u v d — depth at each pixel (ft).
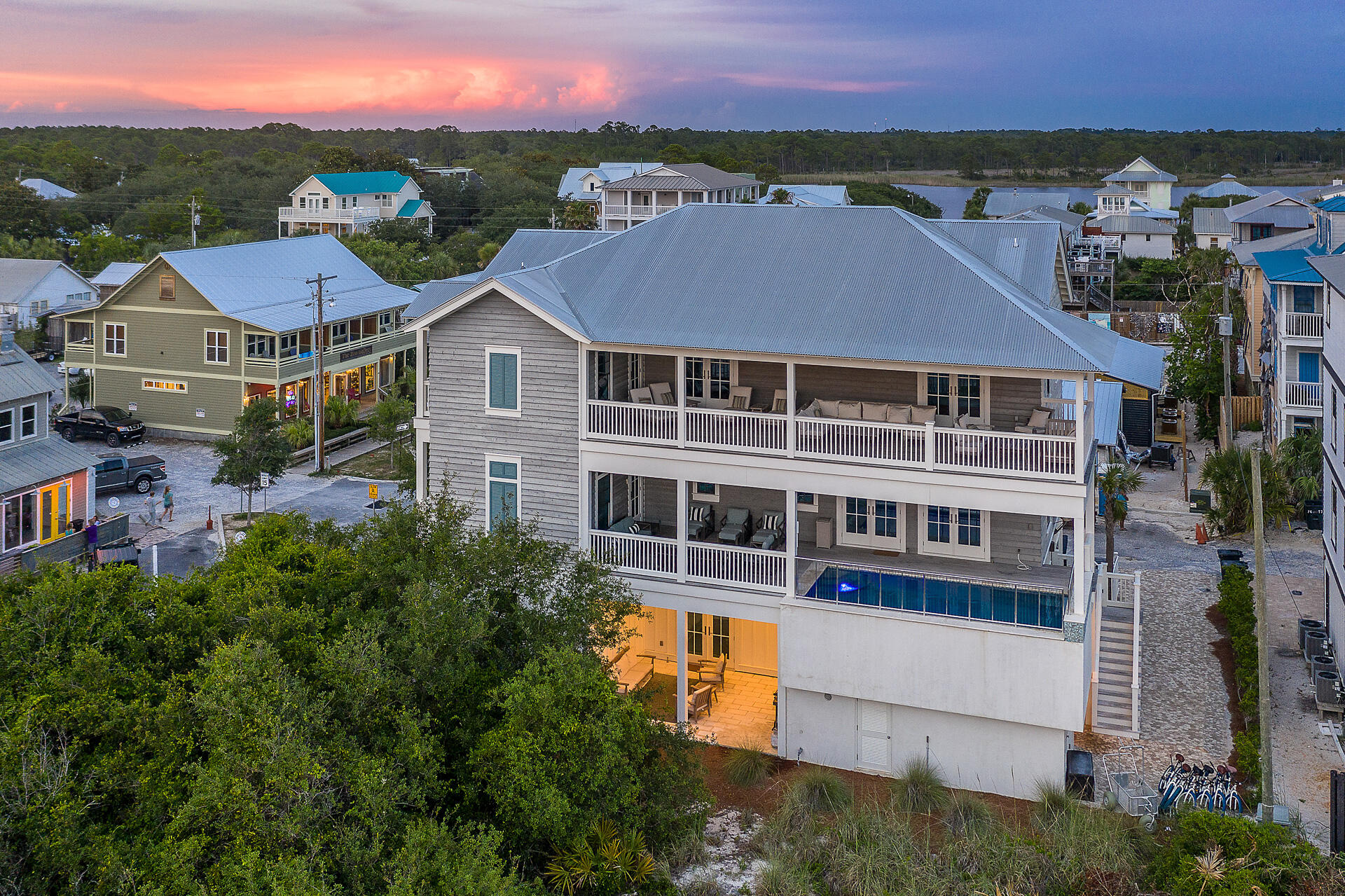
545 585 75.87
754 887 63.31
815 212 90.43
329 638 62.49
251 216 397.39
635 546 85.40
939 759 77.66
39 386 120.98
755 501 93.20
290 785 48.39
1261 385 176.76
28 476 115.34
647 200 341.21
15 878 48.44
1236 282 220.43
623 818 61.67
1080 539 72.38
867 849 64.13
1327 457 97.66
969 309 77.87
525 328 85.66
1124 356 88.28
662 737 67.15
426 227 372.79
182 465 160.76
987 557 85.71
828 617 78.23
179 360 174.60
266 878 45.42
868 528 89.25
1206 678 92.89
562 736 58.23
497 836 52.44
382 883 49.16
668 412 83.35
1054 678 72.49
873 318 79.05
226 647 55.06
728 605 82.53
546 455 86.58
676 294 85.92
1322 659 89.76
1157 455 159.53
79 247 317.01
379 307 200.03
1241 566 113.19
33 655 59.52
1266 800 68.44
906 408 83.05
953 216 565.53
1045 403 86.07
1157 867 62.75
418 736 55.36
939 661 75.51
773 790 76.48
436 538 68.08
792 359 78.79
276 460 134.41
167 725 54.44
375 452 171.53
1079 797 73.56
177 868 46.91
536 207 364.38
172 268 171.73
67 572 65.31
